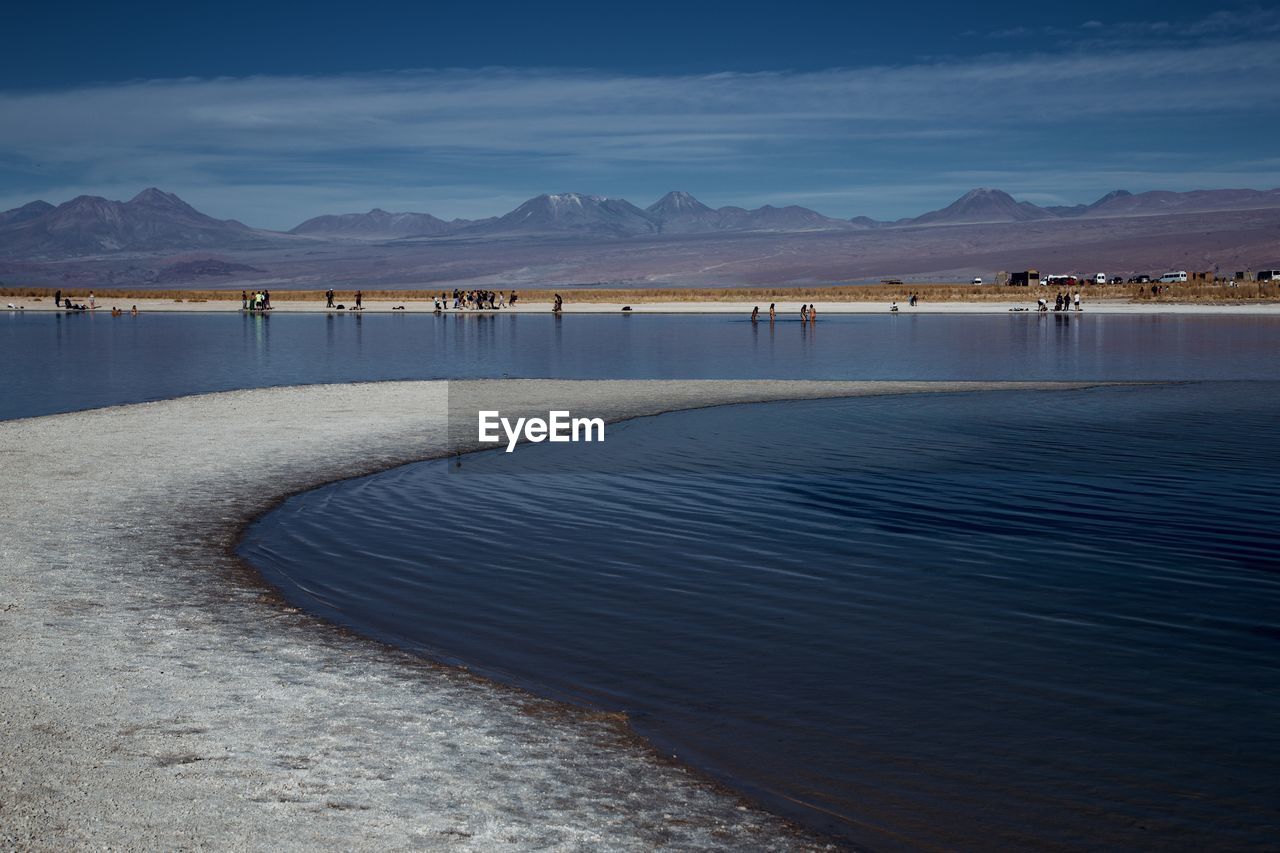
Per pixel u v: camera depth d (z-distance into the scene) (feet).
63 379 124.36
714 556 47.16
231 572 43.60
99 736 26.81
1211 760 26.78
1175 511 55.72
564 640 35.88
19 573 42.16
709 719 29.27
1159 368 137.39
